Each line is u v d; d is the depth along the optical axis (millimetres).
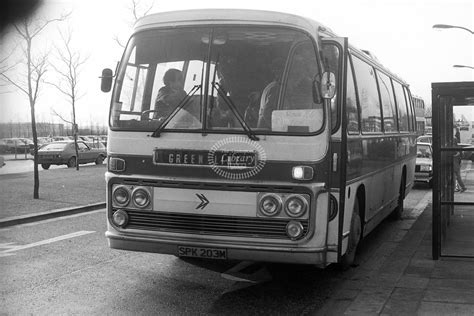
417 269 7297
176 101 6113
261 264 7934
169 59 6211
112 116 6324
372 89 8688
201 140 5879
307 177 5664
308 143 5691
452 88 7406
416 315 5406
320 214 5758
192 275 7301
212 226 5859
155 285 6789
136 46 6375
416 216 12781
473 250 8180
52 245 9062
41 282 6828
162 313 5727
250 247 5719
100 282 6871
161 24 6293
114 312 5730
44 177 21234
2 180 19719
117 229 6188
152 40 6309
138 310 5812
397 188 11219
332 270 7512
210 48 6070
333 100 6031
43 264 7762
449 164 8227
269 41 5980
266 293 6539
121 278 7078
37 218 11789
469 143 7895
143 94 6262
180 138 5941
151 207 6027
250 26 6043
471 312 5461
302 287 6801
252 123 5828
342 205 5965
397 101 11328
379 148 8883
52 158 29984
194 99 5984
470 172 8156
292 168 5684
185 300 6211
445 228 8406
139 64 6332
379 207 9070
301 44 5926
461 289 6301
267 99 5863
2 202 13781
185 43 6168
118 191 6168
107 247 8922
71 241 9406
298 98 5828
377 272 7461
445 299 5910
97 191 16469
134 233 6102
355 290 6641
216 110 5918
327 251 5891
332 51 6160
